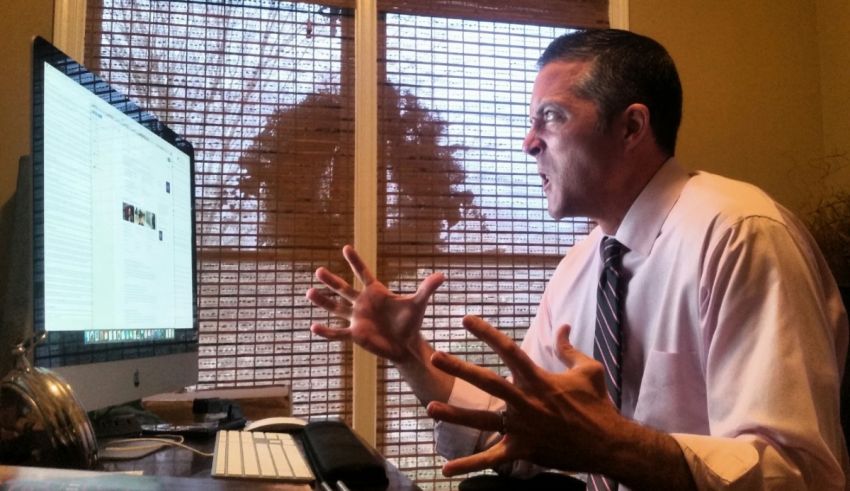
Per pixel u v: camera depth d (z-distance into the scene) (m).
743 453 0.88
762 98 2.38
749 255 1.03
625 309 1.27
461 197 2.14
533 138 1.33
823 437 0.96
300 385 1.98
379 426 2.03
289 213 2.01
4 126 1.73
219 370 1.93
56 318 0.94
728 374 0.99
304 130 2.04
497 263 2.15
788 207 2.36
